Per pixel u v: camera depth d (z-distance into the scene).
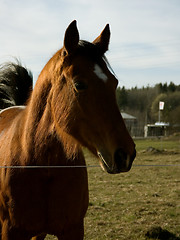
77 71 1.80
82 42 1.95
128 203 5.30
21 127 2.29
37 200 2.06
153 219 4.46
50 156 2.08
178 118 29.59
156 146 16.78
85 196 2.25
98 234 3.92
